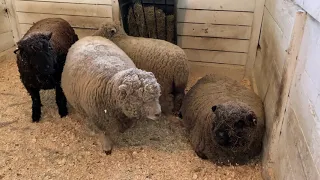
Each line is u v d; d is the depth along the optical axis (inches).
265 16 153.2
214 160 122.5
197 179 116.7
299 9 95.1
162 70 135.0
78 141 134.9
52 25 154.4
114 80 107.9
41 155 127.7
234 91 132.4
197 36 171.9
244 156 122.3
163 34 165.0
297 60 92.0
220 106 109.3
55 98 158.7
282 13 117.6
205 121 118.1
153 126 143.7
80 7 175.5
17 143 133.3
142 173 119.6
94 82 113.5
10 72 184.5
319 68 76.5
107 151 127.1
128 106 106.4
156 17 161.3
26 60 124.9
